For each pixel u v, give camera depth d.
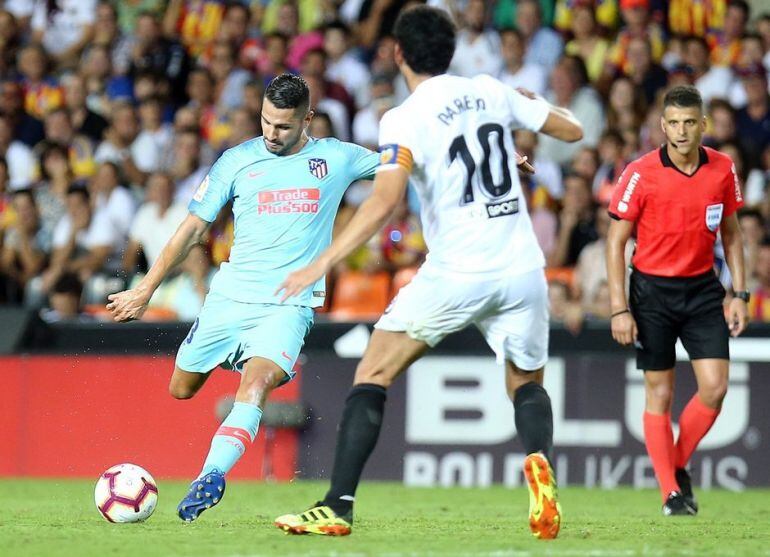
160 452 37.09
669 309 24.30
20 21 55.94
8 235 46.34
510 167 17.92
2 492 31.98
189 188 46.16
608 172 42.62
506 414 36.03
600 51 48.47
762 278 38.88
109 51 53.22
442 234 17.59
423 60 17.97
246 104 47.78
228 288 21.92
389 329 17.98
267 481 37.00
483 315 17.92
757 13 51.12
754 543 18.36
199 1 54.66
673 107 23.08
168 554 15.91
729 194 24.00
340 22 51.12
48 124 50.31
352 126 49.12
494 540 18.06
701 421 24.75
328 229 22.19
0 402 38.19
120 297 21.39
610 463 35.50
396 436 36.53
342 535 18.05
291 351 21.23
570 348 36.62
